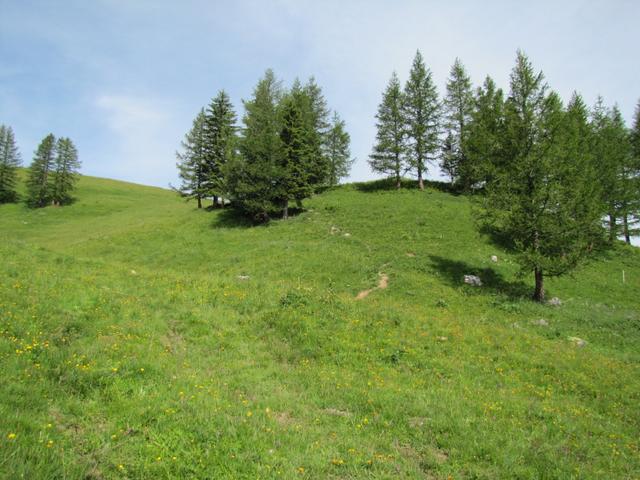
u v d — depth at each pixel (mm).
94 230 53250
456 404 10477
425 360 13656
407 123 48406
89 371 9422
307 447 7660
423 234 34281
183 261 32719
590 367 14438
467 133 47844
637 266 33906
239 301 18000
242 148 39906
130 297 15891
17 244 21656
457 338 15734
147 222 50969
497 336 16500
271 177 38844
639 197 36281
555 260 22656
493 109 42312
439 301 22797
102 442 6922
